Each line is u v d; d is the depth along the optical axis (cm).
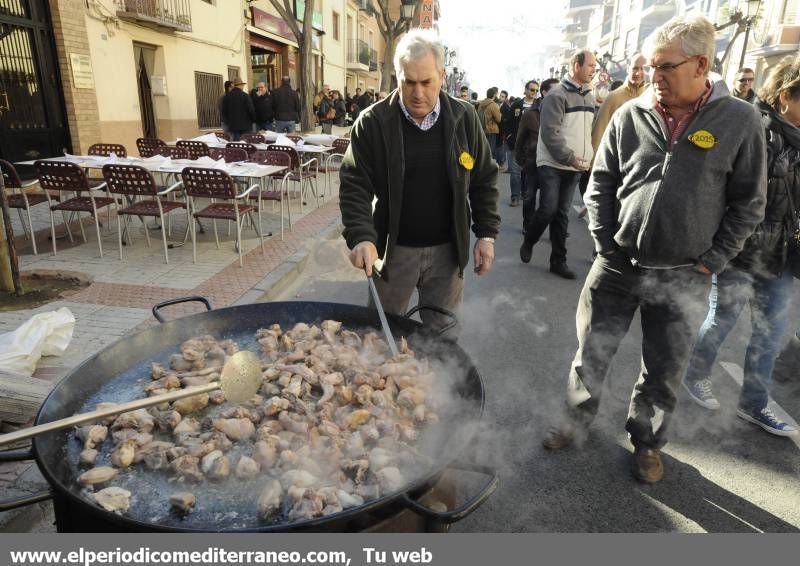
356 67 3108
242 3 1630
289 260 542
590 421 257
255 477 137
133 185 511
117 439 148
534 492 234
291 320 225
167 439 153
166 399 143
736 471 249
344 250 605
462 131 227
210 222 701
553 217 527
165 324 202
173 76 1288
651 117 202
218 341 209
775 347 270
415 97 207
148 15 1129
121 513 123
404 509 128
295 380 175
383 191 232
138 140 844
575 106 485
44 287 451
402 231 239
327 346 196
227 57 1555
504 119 1234
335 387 174
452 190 227
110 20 1038
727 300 278
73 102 942
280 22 1972
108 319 386
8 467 224
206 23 1420
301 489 128
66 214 614
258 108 1309
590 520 218
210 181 506
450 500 164
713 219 201
